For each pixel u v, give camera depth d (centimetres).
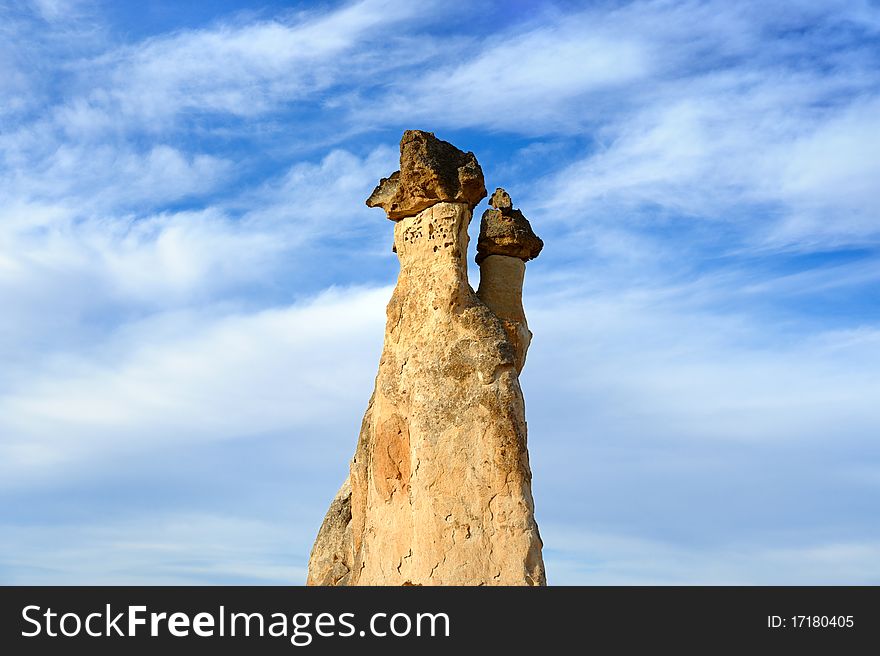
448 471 2409
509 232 2694
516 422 2403
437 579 2367
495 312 2661
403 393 2516
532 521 2355
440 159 2581
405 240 2617
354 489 2659
